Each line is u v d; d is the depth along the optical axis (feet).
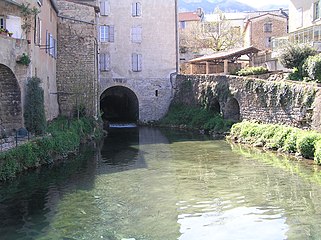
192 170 64.59
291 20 130.31
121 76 141.18
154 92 143.02
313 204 46.60
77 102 98.53
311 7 114.93
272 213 43.98
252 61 130.11
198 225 40.70
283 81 87.81
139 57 141.79
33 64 72.49
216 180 58.13
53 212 43.98
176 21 143.02
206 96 120.57
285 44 108.17
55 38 99.35
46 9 86.38
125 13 140.56
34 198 48.75
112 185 55.36
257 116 95.40
